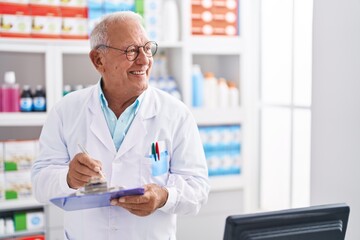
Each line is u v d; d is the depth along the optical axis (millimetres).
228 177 3039
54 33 2621
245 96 3062
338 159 2053
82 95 1724
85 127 1657
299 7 2697
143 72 1555
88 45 2680
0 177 2553
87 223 1610
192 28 2939
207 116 2961
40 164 1658
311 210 979
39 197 1624
